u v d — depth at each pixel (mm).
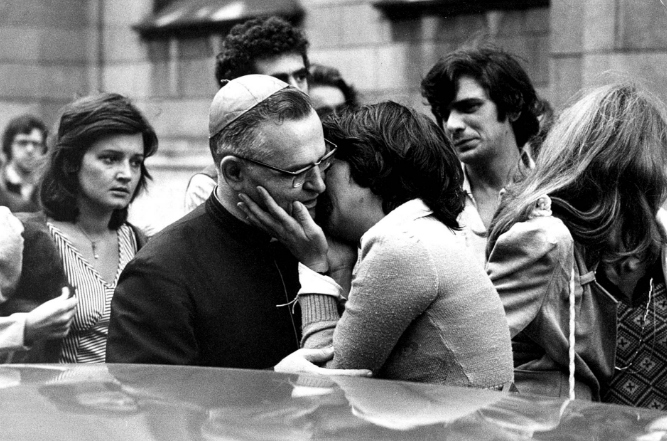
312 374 2049
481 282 2799
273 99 2965
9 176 7598
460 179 3061
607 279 3314
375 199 3039
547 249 3115
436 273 2717
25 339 4215
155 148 4691
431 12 9250
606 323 3270
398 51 9617
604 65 6957
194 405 1734
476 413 1778
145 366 2070
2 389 1814
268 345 3111
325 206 3076
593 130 3297
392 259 2717
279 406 1748
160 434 1571
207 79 12352
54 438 1549
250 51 4762
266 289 3129
